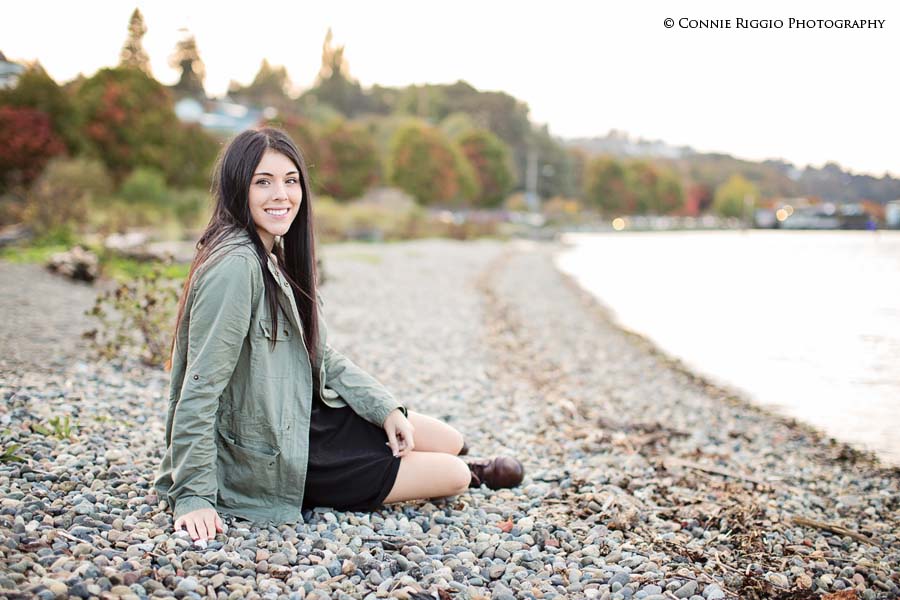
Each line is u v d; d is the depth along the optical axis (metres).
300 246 3.03
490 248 32.09
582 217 75.38
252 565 2.52
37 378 5.01
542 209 75.94
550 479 4.01
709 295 16.55
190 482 2.75
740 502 3.89
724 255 31.53
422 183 43.78
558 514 3.47
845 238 41.31
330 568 2.61
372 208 35.81
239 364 2.83
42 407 4.16
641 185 91.44
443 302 12.54
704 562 3.07
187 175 25.19
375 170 43.38
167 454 2.92
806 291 17.25
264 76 110.00
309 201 3.02
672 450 5.09
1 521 2.55
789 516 3.78
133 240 12.09
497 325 10.87
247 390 2.83
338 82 108.62
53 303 8.10
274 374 2.87
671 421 6.25
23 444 3.52
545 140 96.19
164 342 6.02
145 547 2.52
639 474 4.27
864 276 21.05
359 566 2.65
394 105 110.75
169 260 6.42
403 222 31.86
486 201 55.44
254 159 2.80
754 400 7.18
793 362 9.07
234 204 2.83
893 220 41.16
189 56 82.12
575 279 20.31
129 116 23.95
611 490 3.85
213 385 2.71
